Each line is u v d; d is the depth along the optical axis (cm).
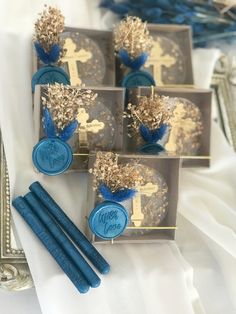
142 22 39
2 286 32
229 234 35
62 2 37
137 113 33
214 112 40
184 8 38
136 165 33
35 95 32
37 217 32
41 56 34
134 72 36
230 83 41
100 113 34
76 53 35
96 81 36
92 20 39
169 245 35
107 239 32
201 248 36
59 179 35
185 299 33
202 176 38
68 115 32
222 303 35
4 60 35
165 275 33
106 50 36
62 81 34
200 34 40
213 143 38
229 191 38
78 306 31
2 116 34
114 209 32
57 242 32
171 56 38
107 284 32
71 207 34
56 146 32
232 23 39
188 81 38
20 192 34
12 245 33
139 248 34
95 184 32
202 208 36
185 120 37
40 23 33
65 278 31
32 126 35
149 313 32
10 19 35
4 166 34
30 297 34
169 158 33
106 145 34
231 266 35
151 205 34
